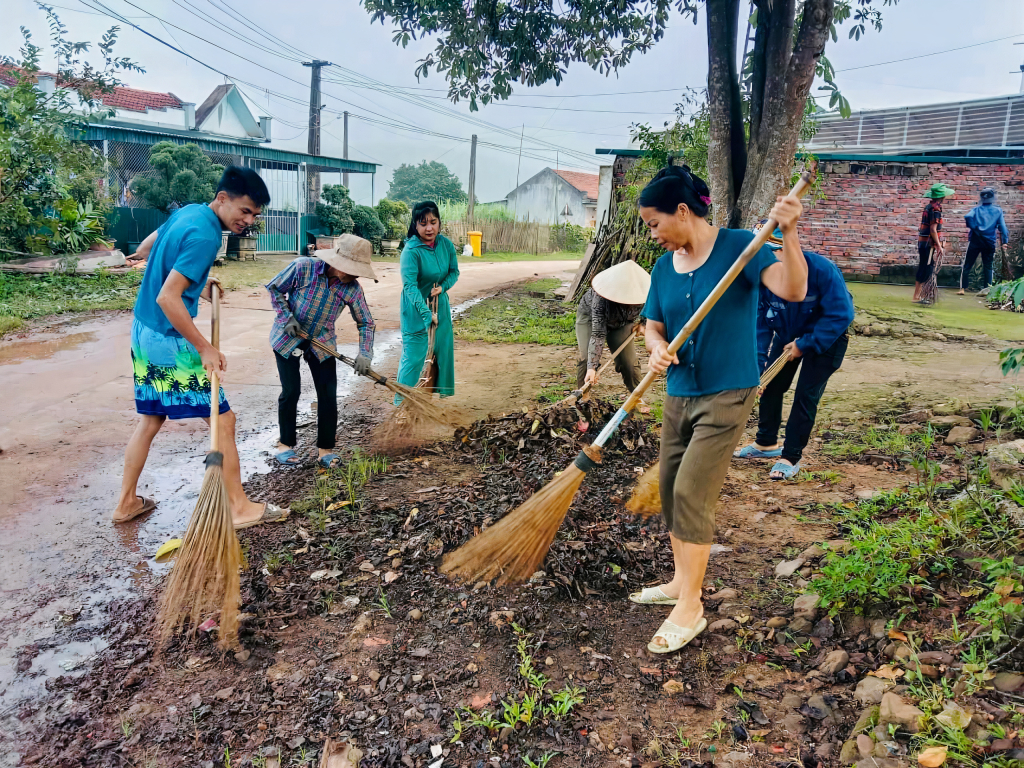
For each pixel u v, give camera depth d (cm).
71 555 395
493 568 316
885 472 471
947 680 254
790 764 237
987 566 276
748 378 288
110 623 333
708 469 290
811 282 448
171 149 1966
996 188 1468
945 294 1398
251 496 471
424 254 612
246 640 313
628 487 458
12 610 342
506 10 1067
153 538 418
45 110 1441
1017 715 230
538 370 832
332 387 511
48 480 493
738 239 290
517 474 472
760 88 955
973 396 639
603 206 1559
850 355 861
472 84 1118
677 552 325
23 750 256
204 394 418
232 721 268
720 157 975
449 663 297
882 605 301
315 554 387
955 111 1883
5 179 1360
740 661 292
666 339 313
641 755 246
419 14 1041
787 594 333
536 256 3731
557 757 246
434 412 536
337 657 302
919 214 1503
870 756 229
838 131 2098
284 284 494
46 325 1048
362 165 2808
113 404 670
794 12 901
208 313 1191
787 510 428
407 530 405
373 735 258
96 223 1527
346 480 490
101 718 271
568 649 304
